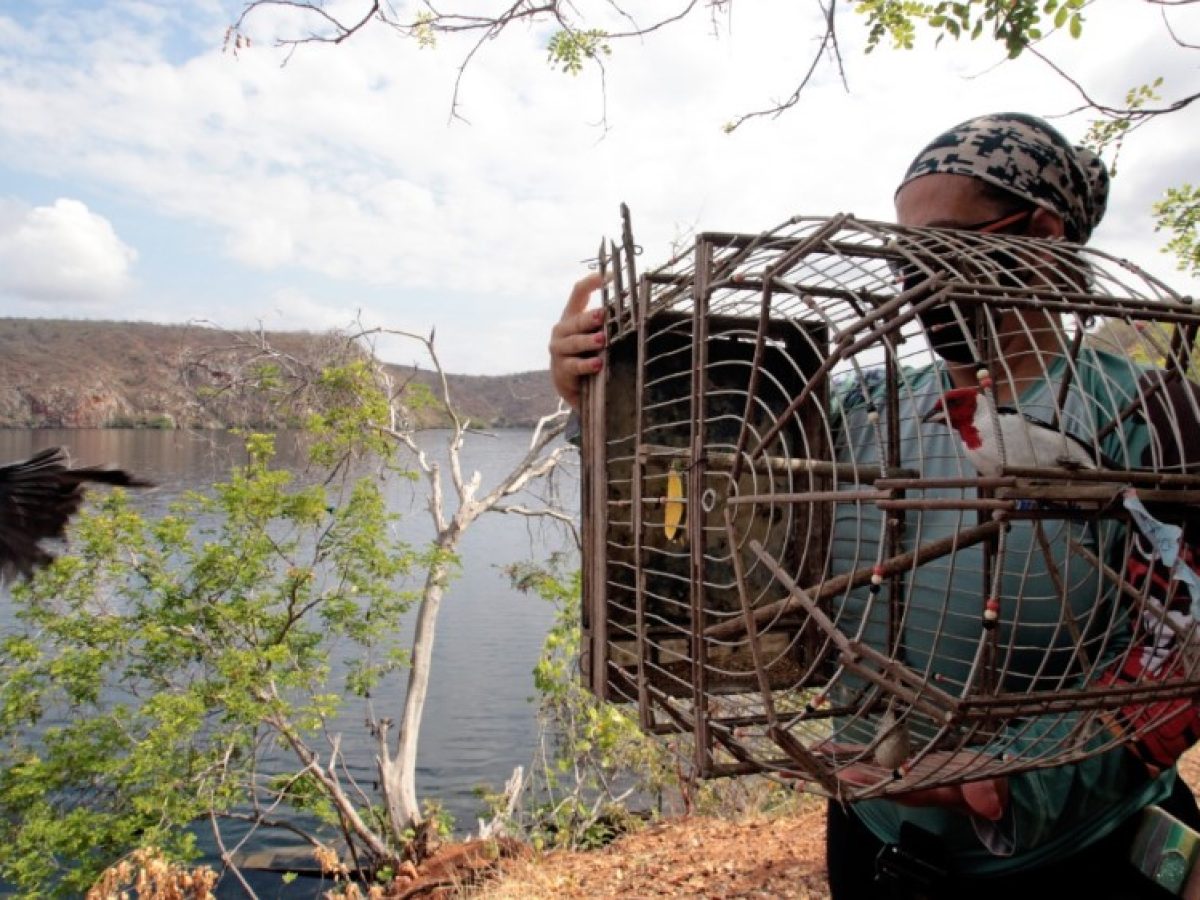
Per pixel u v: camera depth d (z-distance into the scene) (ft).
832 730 6.44
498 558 142.31
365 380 52.49
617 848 22.44
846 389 7.48
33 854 41.88
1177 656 4.92
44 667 46.32
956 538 4.91
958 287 4.82
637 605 6.27
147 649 46.26
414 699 52.85
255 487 48.37
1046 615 5.60
